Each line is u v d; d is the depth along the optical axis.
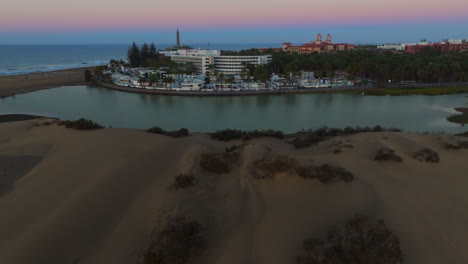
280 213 16.64
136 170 23.28
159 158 25.88
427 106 75.94
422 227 16.22
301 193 18.27
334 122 61.75
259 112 71.69
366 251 13.02
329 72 120.12
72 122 38.53
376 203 17.70
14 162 26.56
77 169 23.75
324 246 13.41
